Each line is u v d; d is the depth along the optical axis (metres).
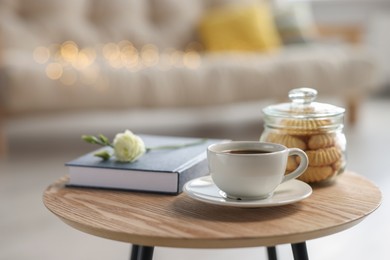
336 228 0.74
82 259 1.62
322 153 0.91
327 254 1.67
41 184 2.30
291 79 3.09
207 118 3.66
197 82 2.88
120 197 0.88
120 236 0.73
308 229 0.73
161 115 3.77
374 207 0.81
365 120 3.56
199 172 0.97
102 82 2.71
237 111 3.89
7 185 2.29
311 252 1.68
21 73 2.58
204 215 0.79
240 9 3.52
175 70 2.88
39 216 1.95
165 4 3.51
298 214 0.78
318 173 0.91
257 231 0.72
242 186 0.80
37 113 2.67
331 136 0.93
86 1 3.33
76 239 1.76
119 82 2.74
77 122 3.56
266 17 3.51
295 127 0.92
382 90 4.45
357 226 1.87
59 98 2.65
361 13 4.47
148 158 0.97
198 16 3.55
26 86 2.59
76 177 0.93
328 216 0.77
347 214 0.78
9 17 3.13
